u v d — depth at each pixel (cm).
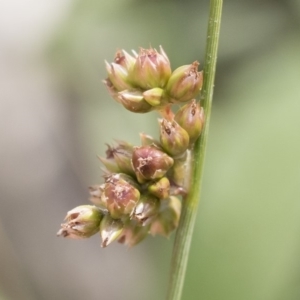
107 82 12
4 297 18
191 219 12
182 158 12
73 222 12
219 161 16
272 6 20
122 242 12
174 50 20
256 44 20
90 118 20
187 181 12
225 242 15
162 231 12
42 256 20
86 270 20
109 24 21
